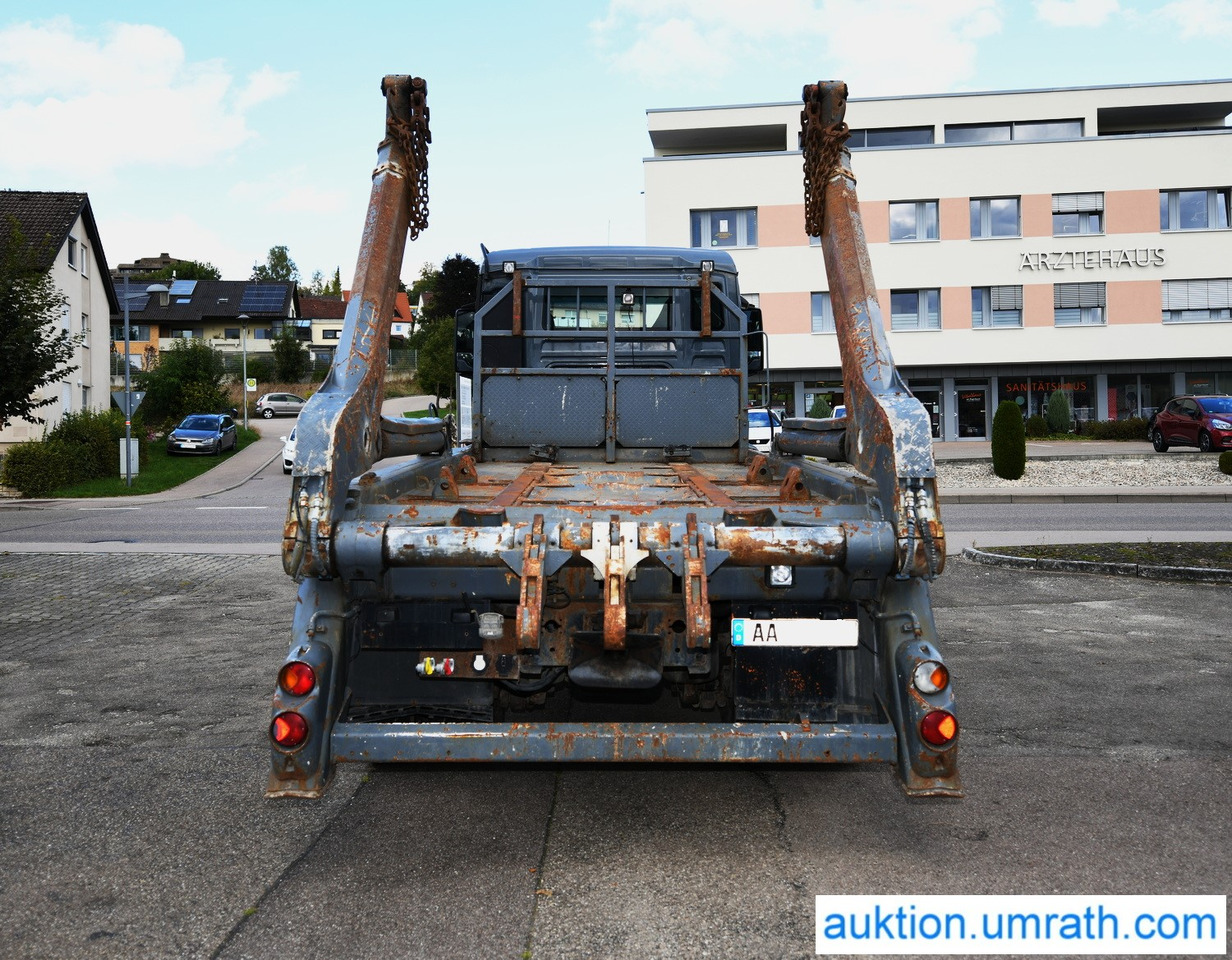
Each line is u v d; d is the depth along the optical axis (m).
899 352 38.81
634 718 4.91
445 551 3.25
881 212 38.66
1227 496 18.30
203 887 3.41
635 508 3.72
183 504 20.39
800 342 38.22
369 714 3.58
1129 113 40.78
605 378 5.96
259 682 6.26
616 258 6.83
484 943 3.01
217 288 80.12
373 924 3.13
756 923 3.13
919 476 3.29
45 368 21.69
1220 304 37.88
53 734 5.21
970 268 38.38
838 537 3.25
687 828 3.92
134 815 4.09
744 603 3.48
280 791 3.21
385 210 4.39
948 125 39.81
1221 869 3.52
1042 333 38.28
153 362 55.44
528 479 4.90
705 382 5.96
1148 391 38.69
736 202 38.19
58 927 3.13
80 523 16.39
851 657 3.54
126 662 6.81
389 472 3.98
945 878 3.45
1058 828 3.89
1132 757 4.74
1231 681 6.12
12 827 3.96
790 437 5.00
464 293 63.47
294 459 3.29
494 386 5.98
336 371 3.76
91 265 36.91
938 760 3.24
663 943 3.01
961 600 9.02
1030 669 6.46
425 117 4.89
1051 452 27.80
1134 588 9.56
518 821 4.00
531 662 3.50
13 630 7.90
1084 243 38.03
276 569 11.11
